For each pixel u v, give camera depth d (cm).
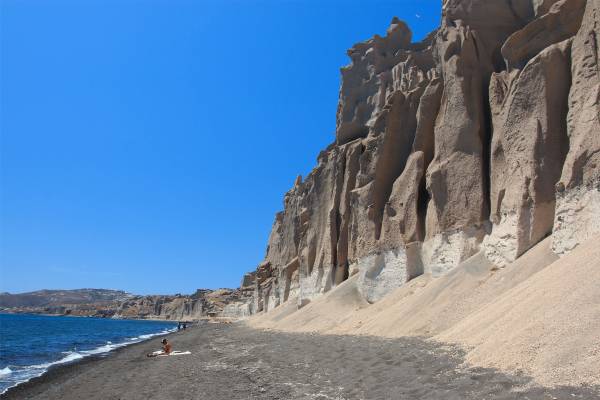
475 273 2516
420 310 2477
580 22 2631
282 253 7456
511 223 2464
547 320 1246
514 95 2622
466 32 3284
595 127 2056
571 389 939
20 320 16275
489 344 1354
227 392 1620
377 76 5303
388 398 1205
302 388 1502
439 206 3070
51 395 2064
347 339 2539
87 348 5003
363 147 4706
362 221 3928
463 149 3028
